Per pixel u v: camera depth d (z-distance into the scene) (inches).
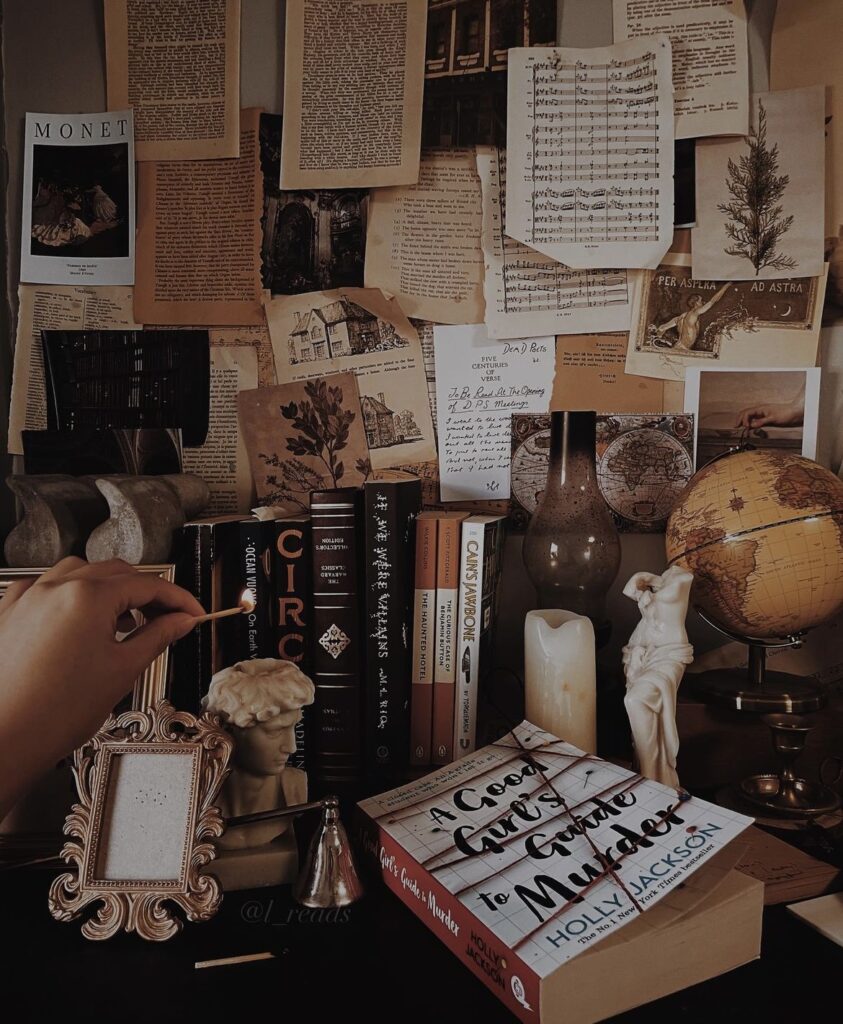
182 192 42.6
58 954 24.1
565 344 42.3
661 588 30.2
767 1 40.5
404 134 41.4
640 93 40.4
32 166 42.8
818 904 26.1
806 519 31.1
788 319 41.3
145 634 20.4
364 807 28.1
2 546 43.2
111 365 43.4
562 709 31.3
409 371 42.9
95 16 42.5
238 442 43.6
